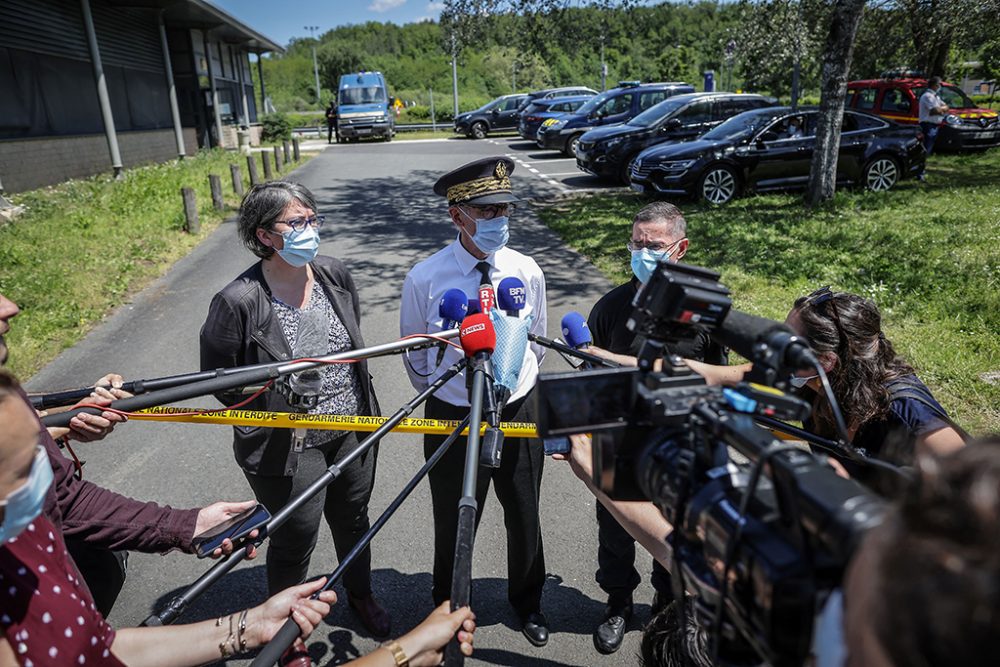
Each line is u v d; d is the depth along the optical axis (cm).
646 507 152
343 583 271
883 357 192
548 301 694
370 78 2859
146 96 1891
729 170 1136
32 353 567
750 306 625
